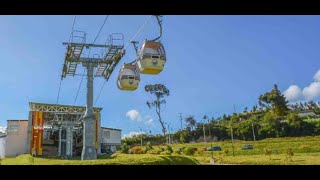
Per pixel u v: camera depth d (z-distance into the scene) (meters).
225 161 44.00
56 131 59.44
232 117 120.88
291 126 91.88
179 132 106.69
